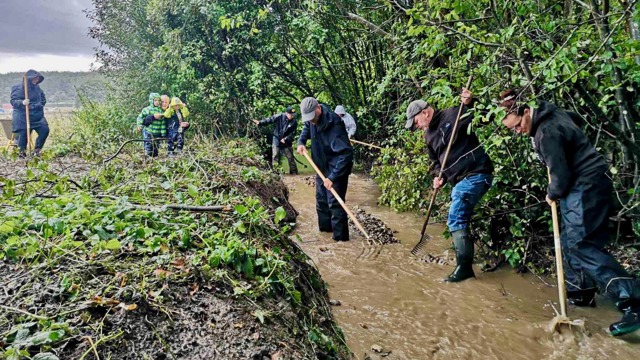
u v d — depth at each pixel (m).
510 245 5.04
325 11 9.99
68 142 9.53
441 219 6.58
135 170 5.82
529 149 4.64
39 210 3.25
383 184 8.09
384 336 3.56
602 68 3.58
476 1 4.92
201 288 2.66
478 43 4.30
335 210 5.88
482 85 5.02
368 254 5.46
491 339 3.55
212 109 12.77
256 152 11.01
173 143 9.26
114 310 2.28
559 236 3.88
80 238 2.97
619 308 3.64
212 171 6.18
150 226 3.25
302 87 12.36
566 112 3.93
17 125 9.55
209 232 3.29
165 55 12.38
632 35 4.03
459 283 4.61
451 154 4.84
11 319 2.14
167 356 2.16
